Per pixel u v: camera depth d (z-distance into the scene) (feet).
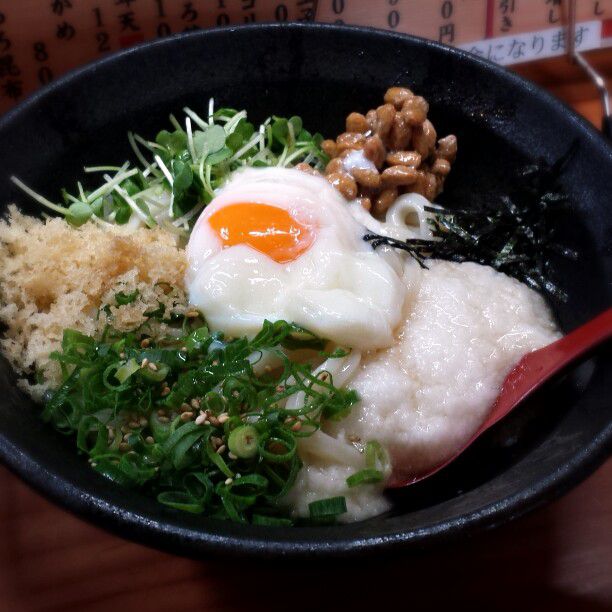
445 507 0.61
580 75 1.07
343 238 0.80
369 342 0.74
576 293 0.81
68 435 0.69
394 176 0.88
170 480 0.66
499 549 0.71
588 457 0.60
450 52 0.87
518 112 0.85
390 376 0.74
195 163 0.90
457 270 0.85
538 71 1.07
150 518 0.56
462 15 0.97
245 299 0.76
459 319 0.79
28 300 0.75
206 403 0.67
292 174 0.86
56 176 0.85
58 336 0.72
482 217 0.88
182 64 0.88
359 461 0.71
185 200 0.89
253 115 0.96
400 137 0.89
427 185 0.91
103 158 0.90
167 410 0.69
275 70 0.91
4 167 0.79
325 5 0.94
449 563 0.71
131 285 0.75
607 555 0.71
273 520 0.66
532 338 0.79
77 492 0.57
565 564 0.71
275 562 0.55
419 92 0.91
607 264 0.76
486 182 0.92
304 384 0.71
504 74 0.85
